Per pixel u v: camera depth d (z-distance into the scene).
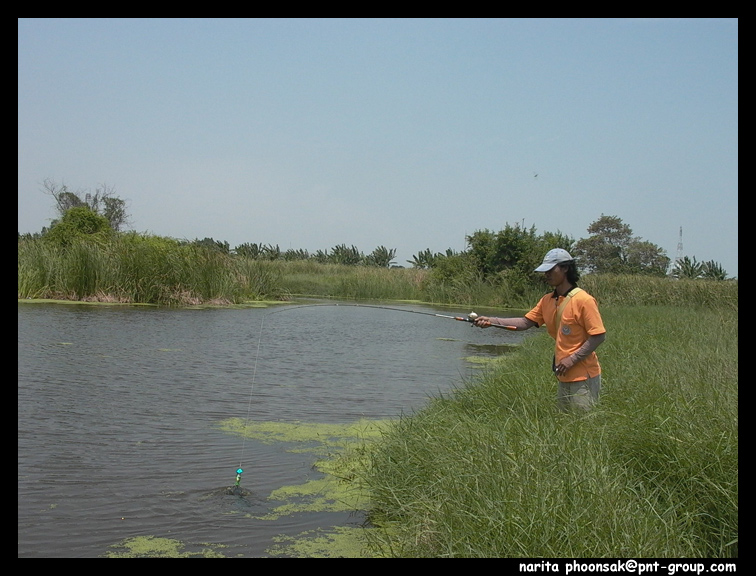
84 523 5.43
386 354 15.96
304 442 7.85
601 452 5.20
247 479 6.55
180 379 11.23
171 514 5.67
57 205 36.75
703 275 43.62
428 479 5.66
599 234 53.19
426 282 38.56
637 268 50.12
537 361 10.73
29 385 10.11
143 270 24.83
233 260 31.61
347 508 5.95
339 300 35.12
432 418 7.21
